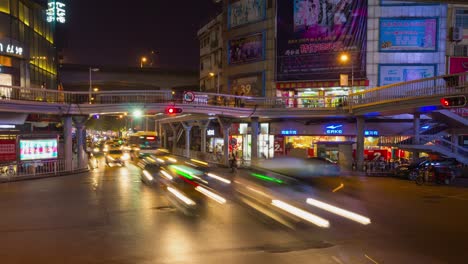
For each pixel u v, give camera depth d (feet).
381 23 128.98
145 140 185.78
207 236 38.27
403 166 93.66
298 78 137.69
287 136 135.64
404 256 32.45
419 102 82.99
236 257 31.83
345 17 131.75
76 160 111.34
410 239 37.63
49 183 81.10
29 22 148.36
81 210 51.49
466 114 100.99
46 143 97.96
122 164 132.16
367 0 129.49
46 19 171.22
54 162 98.02
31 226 42.75
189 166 123.24
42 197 62.59
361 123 110.73
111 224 43.42
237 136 151.84
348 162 110.11
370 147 125.80
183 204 55.36
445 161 92.53
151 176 92.99
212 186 74.43
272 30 142.92
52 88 179.22
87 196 63.26
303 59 136.98
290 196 62.54
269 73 143.13
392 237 38.24
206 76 198.49
